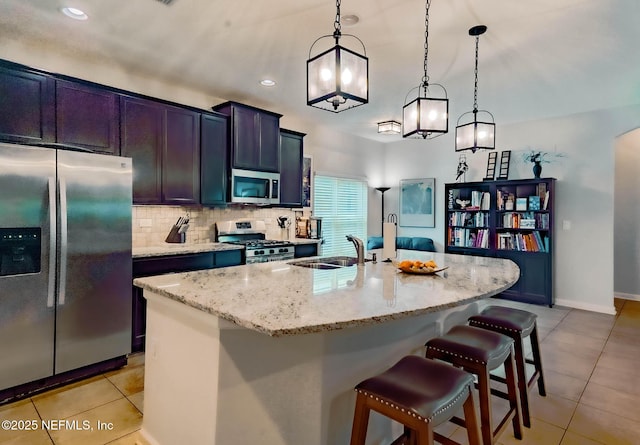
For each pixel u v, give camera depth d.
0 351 2.34
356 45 2.96
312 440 1.62
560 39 2.86
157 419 1.87
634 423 2.24
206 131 3.91
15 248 2.39
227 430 1.49
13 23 2.65
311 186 5.57
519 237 5.18
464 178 5.95
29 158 2.42
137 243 3.70
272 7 2.42
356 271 2.37
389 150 6.97
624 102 4.45
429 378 1.45
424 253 3.45
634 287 5.50
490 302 5.14
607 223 4.71
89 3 2.40
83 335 2.70
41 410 2.31
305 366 1.61
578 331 3.93
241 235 4.51
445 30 2.72
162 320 1.85
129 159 2.93
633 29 2.69
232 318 1.34
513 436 2.10
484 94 4.15
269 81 3.80
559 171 5.04
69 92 2.92
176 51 3.11
